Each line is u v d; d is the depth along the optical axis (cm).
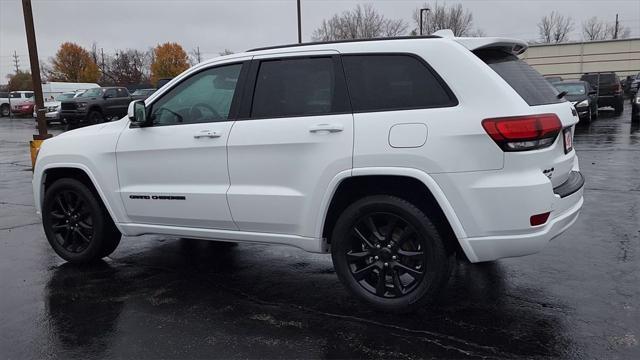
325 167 384
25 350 355
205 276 492
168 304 428
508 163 343
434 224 369
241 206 421
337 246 397
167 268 517
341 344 352
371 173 370
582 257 501
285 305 420
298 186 399
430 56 368
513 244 349
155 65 8325
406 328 372
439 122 354
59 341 367
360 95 384
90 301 437
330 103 392
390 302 385
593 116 2136
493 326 370
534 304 403
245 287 462
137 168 470
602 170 987
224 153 424
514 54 419
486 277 460
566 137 398
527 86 378
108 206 491
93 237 512
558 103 393
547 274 461
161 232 474
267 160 407
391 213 378
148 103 468
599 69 3625
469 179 348
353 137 375
